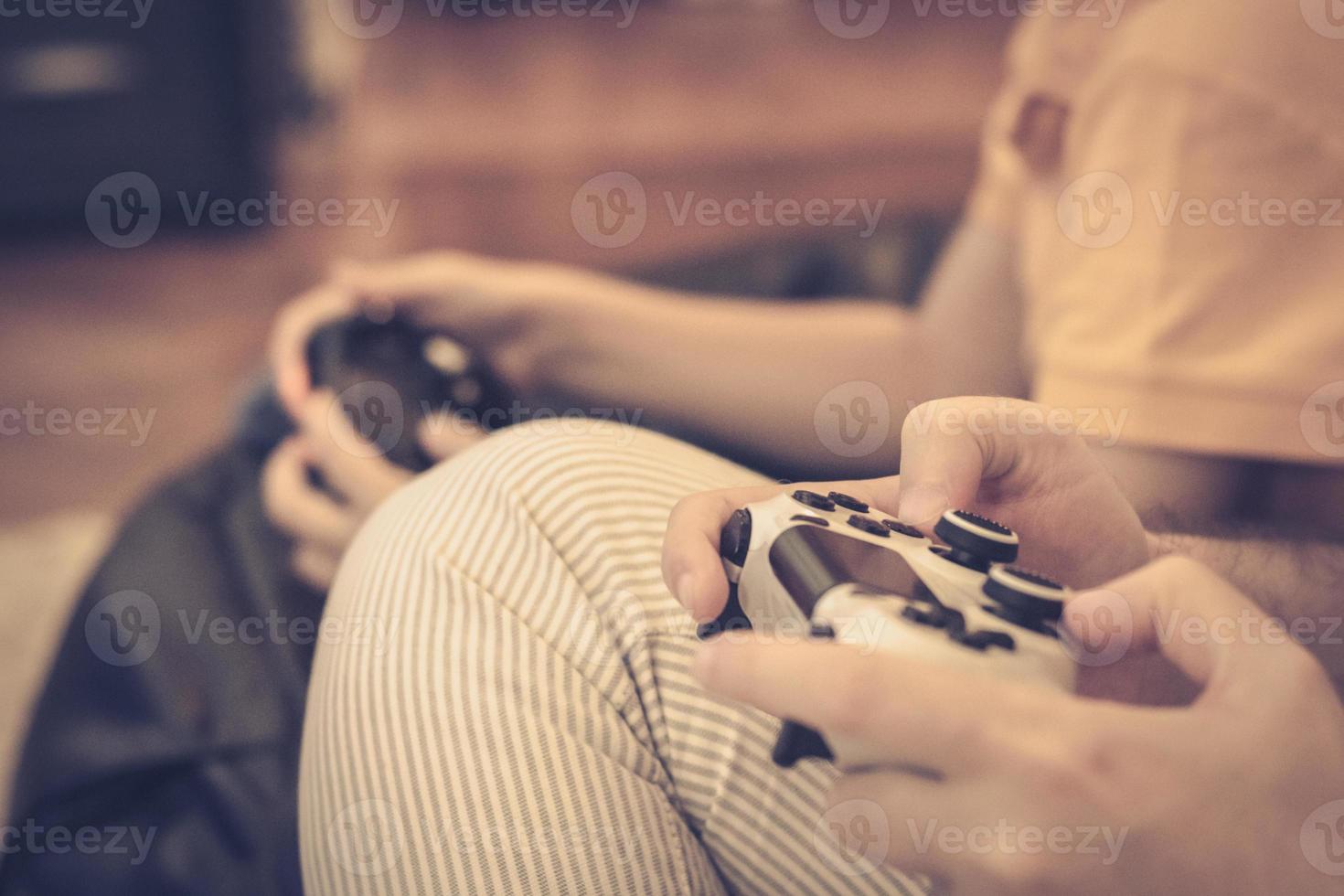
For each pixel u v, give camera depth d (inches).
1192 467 29.3
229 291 131.1
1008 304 43.9
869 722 19.0
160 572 41.6
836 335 44.7
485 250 123.8
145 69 141.7
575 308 44.2
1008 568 20.9
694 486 26.1
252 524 43.8
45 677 42.3
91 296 129.6
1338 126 30.0
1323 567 23.2
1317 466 28.8
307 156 146.3
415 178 122.4
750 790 23.6
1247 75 30.6
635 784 23.3
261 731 36.1
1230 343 29.9
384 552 25.2
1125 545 23.0
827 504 22.2
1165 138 31.5
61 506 91.4
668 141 124.9
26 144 141.3
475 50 135.2
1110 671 20.7
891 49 139.9
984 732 18.9
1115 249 31.9
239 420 50.1
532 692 23.3
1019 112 41.6
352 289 44.7
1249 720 19.4
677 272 67.4
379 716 23.6
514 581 24.2
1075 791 18.9
